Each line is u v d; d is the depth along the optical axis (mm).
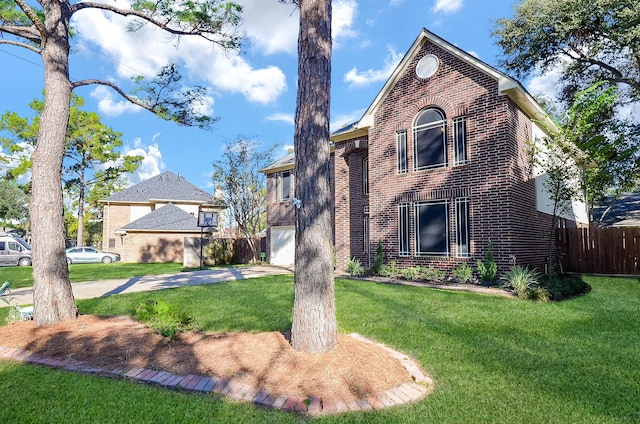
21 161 30844
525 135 12047
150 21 8773
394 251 13281
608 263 12492
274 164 22266
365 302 8250
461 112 11836
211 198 28531
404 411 3434
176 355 4762
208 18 8961
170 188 34781
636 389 3928
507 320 6730
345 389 3762
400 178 13273
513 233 10578
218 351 4758
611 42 18828
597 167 14281
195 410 3428
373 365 4312
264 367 4180
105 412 3422
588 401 3643
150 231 27188
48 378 4246
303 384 3820
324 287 4645
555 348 5254
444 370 4484
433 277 11594
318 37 4953
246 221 23484
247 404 3553
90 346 5219
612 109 20672
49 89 7000
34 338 5738
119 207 33344
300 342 4578
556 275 11367
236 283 11719
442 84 12367
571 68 21344
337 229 16578
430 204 12484
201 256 19531
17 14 7980
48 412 3445
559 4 18328
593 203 19906
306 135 4828
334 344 4672
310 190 4730
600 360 4785
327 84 4996
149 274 16047
